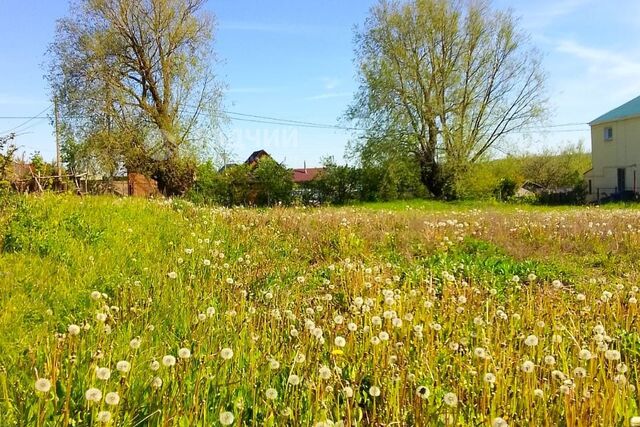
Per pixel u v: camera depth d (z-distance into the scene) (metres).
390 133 33.75
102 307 4.27
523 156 37.25
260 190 29.44
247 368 3.38
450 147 34.12
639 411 2.95
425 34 33.53
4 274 5.66
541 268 7.70
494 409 2.83
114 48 30.08
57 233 7.63
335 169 32.66
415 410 2.77
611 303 5.51
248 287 6.12
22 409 2.60
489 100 34.41
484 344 3.80
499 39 33.81
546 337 4.20
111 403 2.36
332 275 6.79
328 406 2.82
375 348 3.49
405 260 8.35
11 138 9.68
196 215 12.42
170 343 3.87
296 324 4.48
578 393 2.92
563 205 31.78
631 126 35.69
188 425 2.62
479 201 32.53
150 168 30.78
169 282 5.79
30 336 4.02
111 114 29.83
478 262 7.93
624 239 9.62
